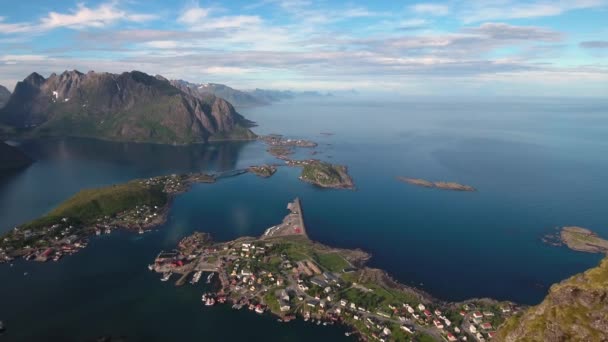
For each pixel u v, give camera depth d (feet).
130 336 627.46
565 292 313.73
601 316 286.87
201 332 641.81
